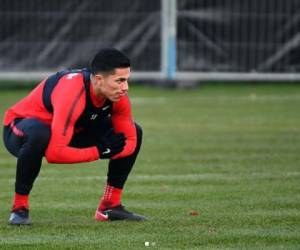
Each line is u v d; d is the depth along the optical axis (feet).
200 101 143.13
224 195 74.28
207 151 97.71
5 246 57.26
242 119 123.44
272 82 166.81
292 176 82.84
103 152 60.03
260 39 152.87
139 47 151.84
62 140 58.95
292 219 65.10
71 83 59.72
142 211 68.39
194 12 152.05
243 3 152.05
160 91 155.33
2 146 102.58
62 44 150.61
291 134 110.01
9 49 150.51
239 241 58.49
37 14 150.00
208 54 153.28
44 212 68.18
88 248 56.70
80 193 75.77
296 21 152.46
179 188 77.51
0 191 76.95
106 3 150.41
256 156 94.27
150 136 108.68
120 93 59.57
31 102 62.08
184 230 61.67
